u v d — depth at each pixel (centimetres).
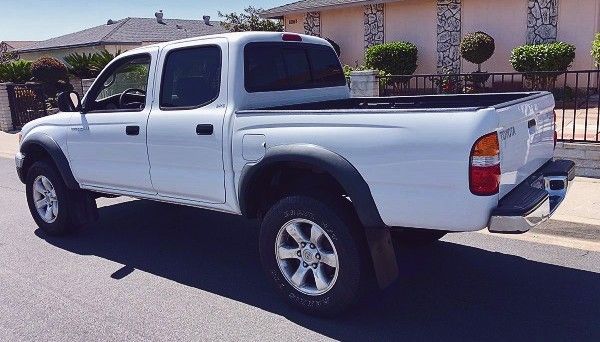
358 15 1745
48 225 584
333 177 367
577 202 595
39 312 407
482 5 1498
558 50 1287
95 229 617
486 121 307
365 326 371
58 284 459
